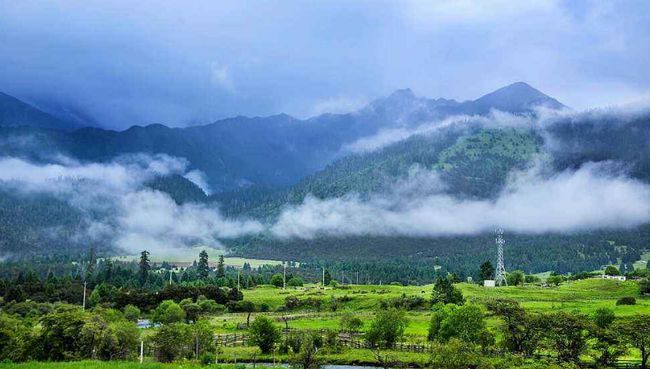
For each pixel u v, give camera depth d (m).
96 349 112.25
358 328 163.38
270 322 140.75
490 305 128.75
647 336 108.12
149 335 131.50
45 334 112.75
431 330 141.00
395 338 139.50
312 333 139.38
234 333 165.12
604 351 110.25
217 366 93.56
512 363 97.75
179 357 121.75
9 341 114.31
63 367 82.25
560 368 94.31
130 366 84.38
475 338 122.62
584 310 174.75
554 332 112.38
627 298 193.00
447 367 101.31
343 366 124.06
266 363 127.88
